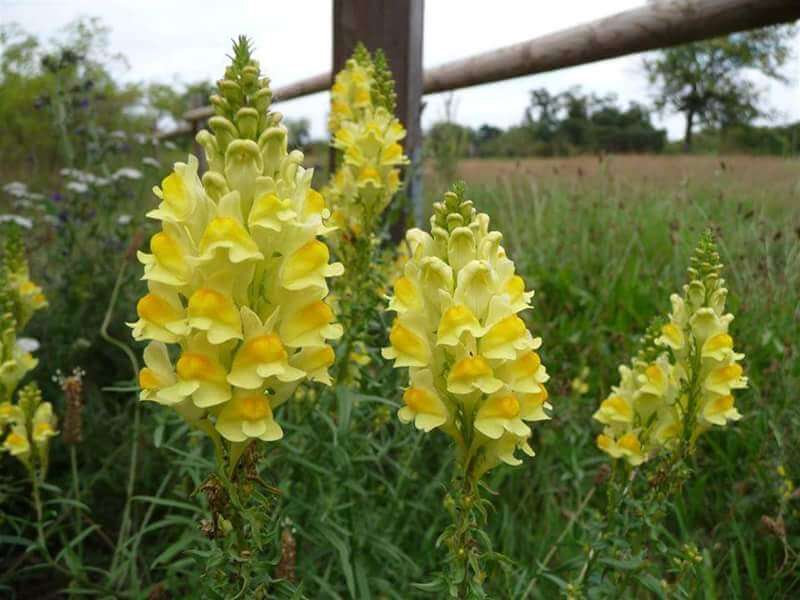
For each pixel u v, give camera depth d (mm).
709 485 399
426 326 183
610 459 336
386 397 334
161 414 326
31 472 313
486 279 177
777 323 433
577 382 426
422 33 522
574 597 252
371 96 376
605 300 529
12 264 399
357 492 311
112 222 627
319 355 173
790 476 356
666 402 266
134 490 399
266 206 160
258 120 167
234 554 172
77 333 502
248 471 174
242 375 160
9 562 375
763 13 351
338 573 304
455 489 191
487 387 173
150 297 165
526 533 358
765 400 389
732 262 464
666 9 388
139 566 361
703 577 303
